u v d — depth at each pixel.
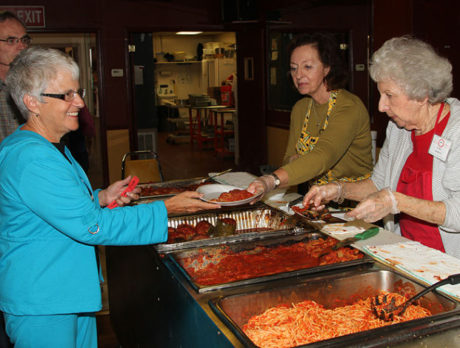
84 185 1.76
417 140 1.93
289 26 7.05
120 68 6.80
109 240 1.62
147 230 1.69
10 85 1.60
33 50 1.60
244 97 7.89
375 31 4.89
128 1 6.71
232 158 9.87
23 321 1.63
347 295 1.67
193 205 1.86
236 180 3.12
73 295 1.65
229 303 1.52
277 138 7.64
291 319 1.51
